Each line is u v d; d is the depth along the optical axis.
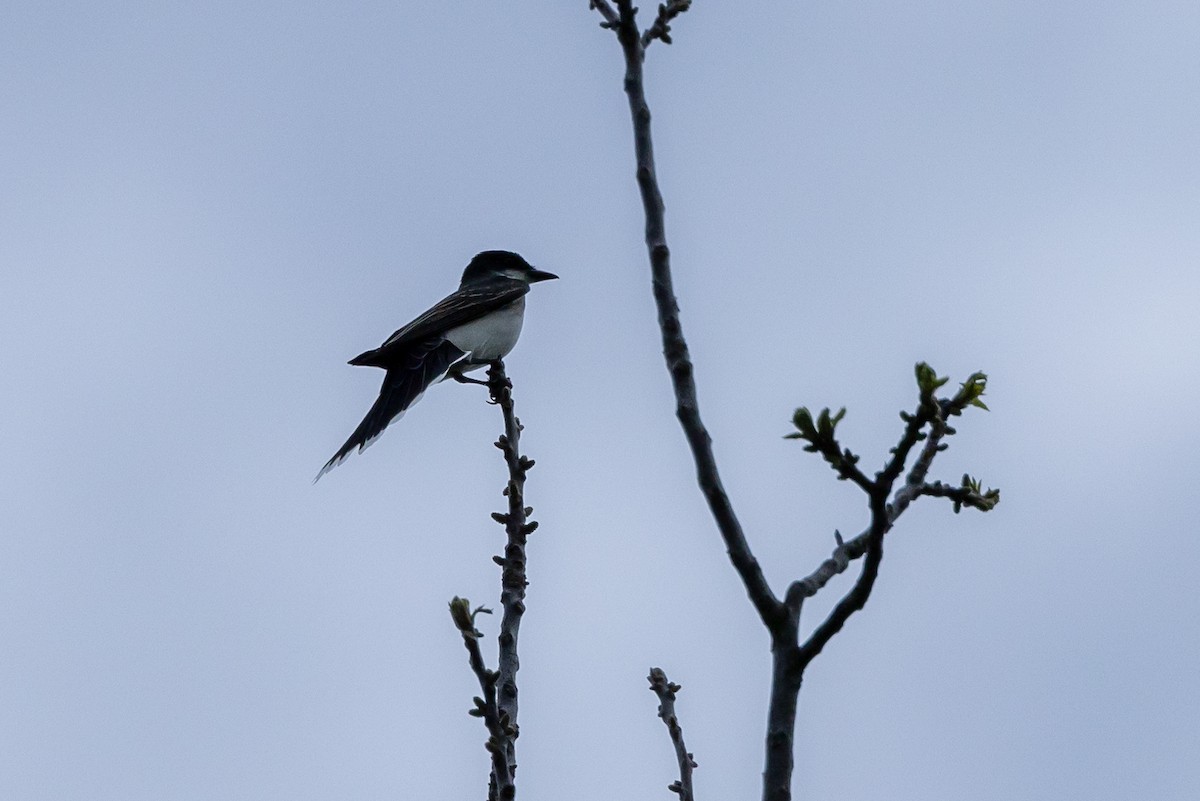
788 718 7.07
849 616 7.10
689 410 7.37
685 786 9.41
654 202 7.83
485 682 8.48
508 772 8.48
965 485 8.29
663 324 7.57
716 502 7.29
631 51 8.27
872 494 6.96
